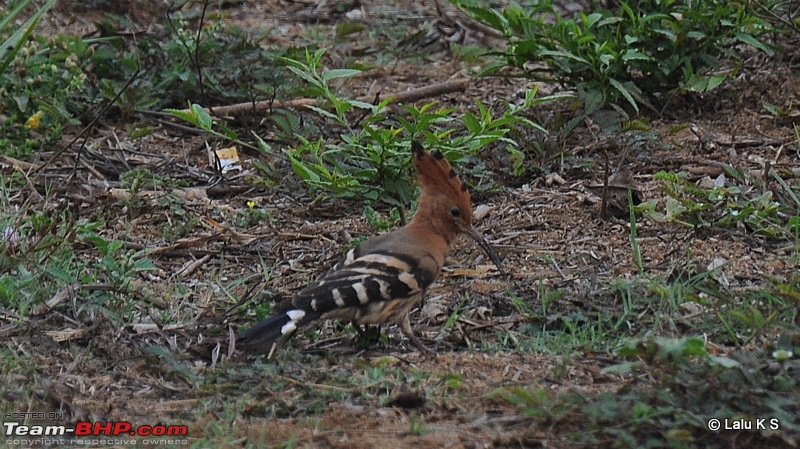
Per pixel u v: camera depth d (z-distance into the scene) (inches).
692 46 584.7
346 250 458.9
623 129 546.9
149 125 605.6
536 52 580.4
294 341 381.7
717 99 595.5
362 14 802.2
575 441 295.1
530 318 391.9
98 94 608.4
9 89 584.7
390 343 382.6
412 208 489.4
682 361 312.0
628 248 458.9
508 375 346.0
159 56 634.2
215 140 588.7
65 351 363.9
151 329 382.6
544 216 493.4
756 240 455.8
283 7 816.3
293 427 308.2
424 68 700.7
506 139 501.4
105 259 413.7
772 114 577.3
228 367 348.5
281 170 540.4
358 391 332.8
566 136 551.2
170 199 513.7
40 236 423.5
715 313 381.1
